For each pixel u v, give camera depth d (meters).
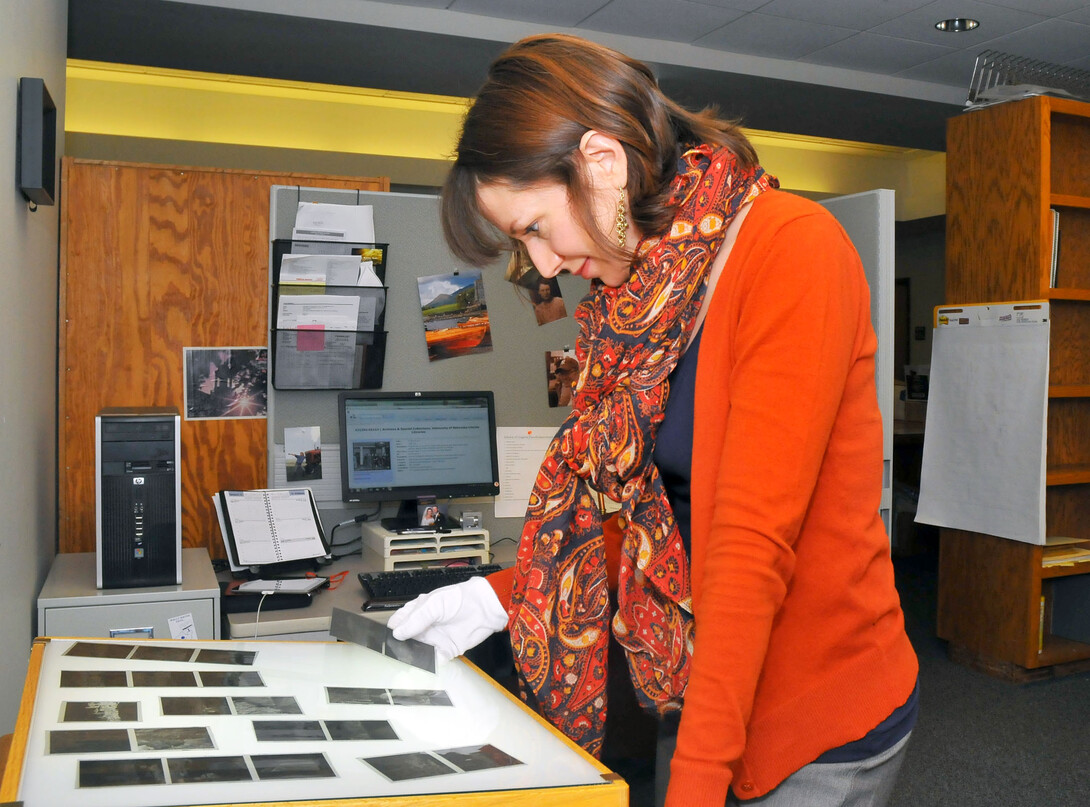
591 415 0.99
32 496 2.05
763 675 0.81
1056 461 3.79
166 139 6.45
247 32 4.57
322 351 2.41
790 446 0.70
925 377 7.13
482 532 2.34
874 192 2.78
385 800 0.63
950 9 4.64
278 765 0.69
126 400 2.56
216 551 2.62
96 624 1.82
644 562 0.90
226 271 2.63
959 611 3.69
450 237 0.91
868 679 0.79
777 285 0.73
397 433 2.44
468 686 0.93
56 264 2.50
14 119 1.83
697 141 0.85
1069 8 4.61
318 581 2.05
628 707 2.41
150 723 0.77
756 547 0.69
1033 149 3.39
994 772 2.68
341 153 6.85
